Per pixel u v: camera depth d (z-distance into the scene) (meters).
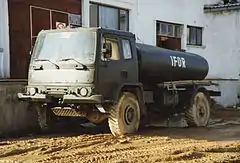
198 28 22.14
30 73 10.34
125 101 10.62
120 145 9.38
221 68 22.19
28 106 10.94
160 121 13.77
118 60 10.46
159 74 12.41
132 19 17.66
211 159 8.14
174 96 12.96
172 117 14.04
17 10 13.16
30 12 13.59
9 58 12.78
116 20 17.08
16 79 12.48
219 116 16.98
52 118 11.12
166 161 7.91
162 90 12.55
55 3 14.48
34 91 10.18
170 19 19.89
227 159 8.18
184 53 13.97
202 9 22.19
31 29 13.60
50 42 10.36
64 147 8.98
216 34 22.28
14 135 10.81
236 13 21.70
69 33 10.25
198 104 13.52
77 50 10.02
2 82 11.37
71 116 10.84
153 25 18.78
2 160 7.83
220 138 10.85
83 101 9.69
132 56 10.97
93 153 8.45
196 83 13.69
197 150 8.98
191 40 21.72
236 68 21.78
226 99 21.30
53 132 11.41
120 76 10.49
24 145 9.20
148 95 12.22
